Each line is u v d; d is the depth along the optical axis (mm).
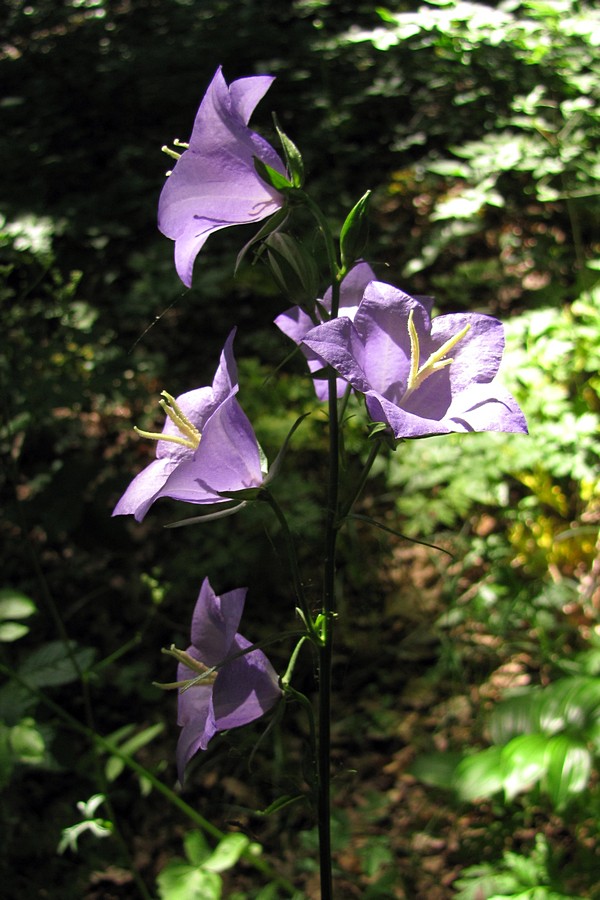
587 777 2248
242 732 3195
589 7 4773
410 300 1187
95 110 6730
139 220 5738
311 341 1096
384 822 2930
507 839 2748
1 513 3334
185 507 3848
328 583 1284
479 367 1185
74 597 3783
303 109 6254
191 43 6949
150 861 2914
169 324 5191
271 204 1237
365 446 3750
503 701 2562
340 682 3434
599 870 2441
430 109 6148
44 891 2748
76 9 8078
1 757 2273
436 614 3605
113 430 4453
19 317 3557
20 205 4781
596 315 3822
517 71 5465
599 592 3422
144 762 3221
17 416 3287
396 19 4789
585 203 4836
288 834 2951
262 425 3820
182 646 3598
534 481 3703
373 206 5723
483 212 5449
